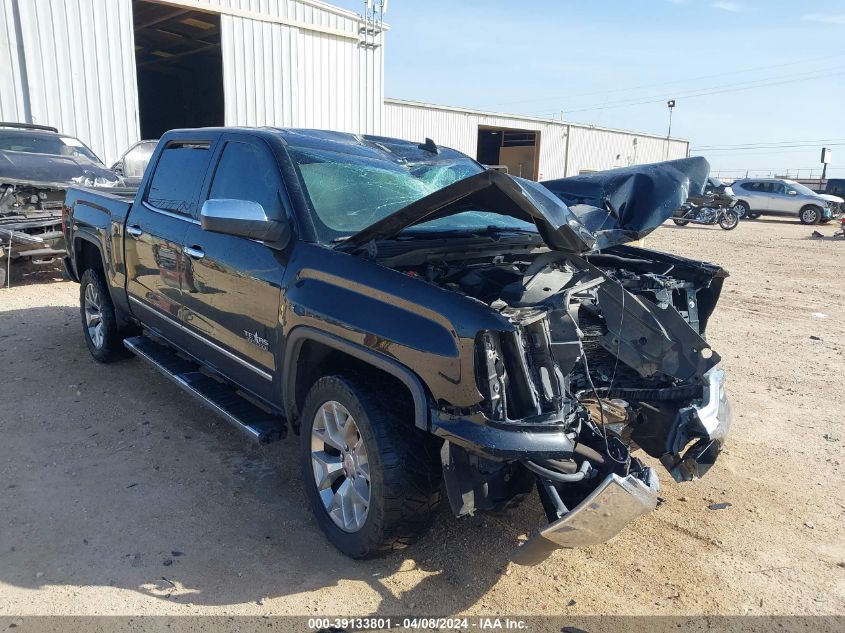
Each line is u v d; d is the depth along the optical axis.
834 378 6.36
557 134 38.72
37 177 9.27
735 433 4.98
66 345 6.33
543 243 4.02
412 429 2.95
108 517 3.47
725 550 3.45
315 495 3.34
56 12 13.43
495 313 2.71
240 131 4.14
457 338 2.67
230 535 3.36
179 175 4.58
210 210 3.08
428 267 3.34
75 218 5.82
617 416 3.31
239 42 16.64
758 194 29.16
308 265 3.27
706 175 4.22
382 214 3.72
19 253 8.74
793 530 3.66
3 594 2.85
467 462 2.79
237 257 3.71
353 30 19.23
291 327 3.30
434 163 4.47
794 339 7.87
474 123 33.88
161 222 4.52
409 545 3.11
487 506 2.84
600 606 2.97
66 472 3.92
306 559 3.19
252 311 3.62
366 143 4.45
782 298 10.50
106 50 14.23
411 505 2.92
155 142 13.44
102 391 5.20
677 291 4.12
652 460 4.42
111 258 5.22
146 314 4.89
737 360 6.93
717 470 4.36
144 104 27.70
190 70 27.08
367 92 20.11
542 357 2.87
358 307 3.01
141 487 3.78
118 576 3.00
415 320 2.82
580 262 3.45
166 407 4.94
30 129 10.97
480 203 3.24
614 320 3.52
